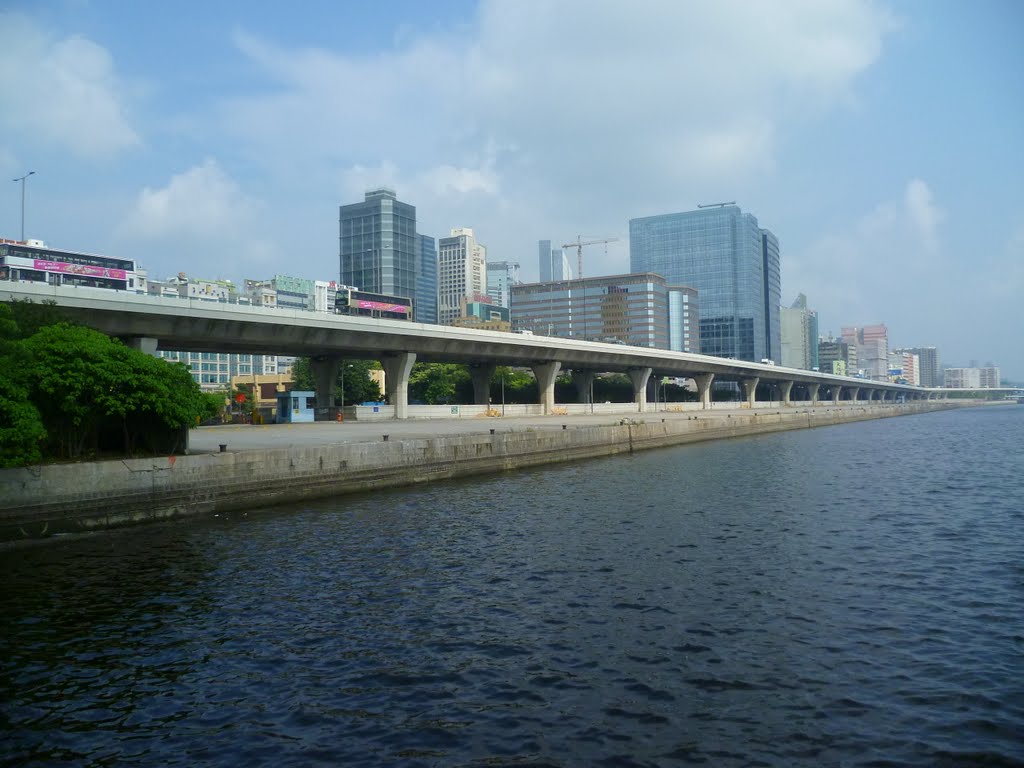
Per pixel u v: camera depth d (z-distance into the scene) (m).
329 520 29.05
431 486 40.09
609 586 18.64
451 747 10.42
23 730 11.26
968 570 20.03
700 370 141.75
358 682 12.80
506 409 99.31
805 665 13.20
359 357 90.19
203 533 26.62
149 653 14.38
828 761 9.85
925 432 93.94
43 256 136.50
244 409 112.69
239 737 10.90
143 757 10.38
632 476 44.81
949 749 10.10
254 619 16.38
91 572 20.86
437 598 17.78
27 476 24.98
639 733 10.72
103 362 28.67
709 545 23.53
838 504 32.22
